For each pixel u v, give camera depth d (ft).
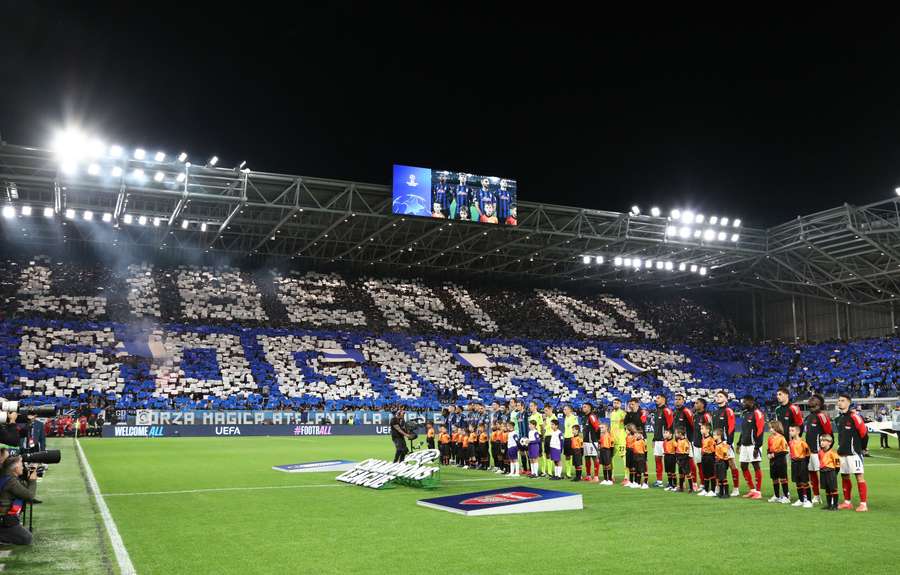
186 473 63.10
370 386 151.84
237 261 177.06
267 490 51.37
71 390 130.93
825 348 178.19
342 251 169.68
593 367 174.50
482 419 74.23
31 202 120.16
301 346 158.30
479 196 124.47
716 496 48.57
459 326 179.32
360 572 26.45
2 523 30.76
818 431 45.44
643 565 27.45
